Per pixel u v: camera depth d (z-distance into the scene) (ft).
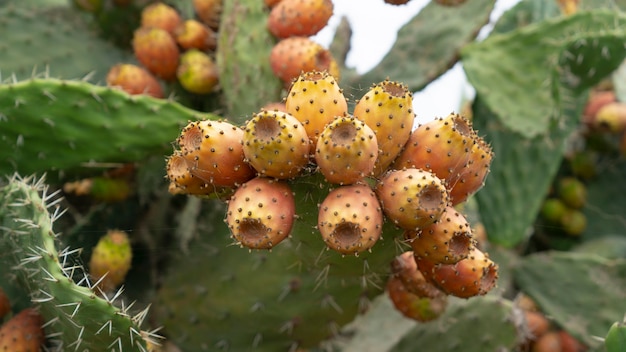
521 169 4.49
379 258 2.45
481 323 3.57
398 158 2.24
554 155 4.50
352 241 2.05
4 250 2.91
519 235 4.48
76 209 3.61
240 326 3.21
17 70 3.81
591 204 5.22
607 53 4.00
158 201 3.68
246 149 2.09
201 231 3.33
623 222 5.19
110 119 3.11
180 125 3.17
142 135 3.17
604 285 4.26
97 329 2.47
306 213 2.28
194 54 3.68
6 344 2.78
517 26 4.50
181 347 3.39
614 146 5.18
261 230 2.10
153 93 3.62
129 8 3.99
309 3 3.15
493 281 2.45
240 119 3.33
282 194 2.13
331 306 3.05
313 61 3.08
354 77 4.14
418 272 2.60
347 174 2.06
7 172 3.18
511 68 4.09
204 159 2.16
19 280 2.96
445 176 2.22
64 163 3.21
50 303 2.56
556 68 4.04
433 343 3.58
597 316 4.23
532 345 4.56
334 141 2.03
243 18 3.38
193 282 3.29
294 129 2.06
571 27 4.03
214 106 3.78
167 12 3.74
